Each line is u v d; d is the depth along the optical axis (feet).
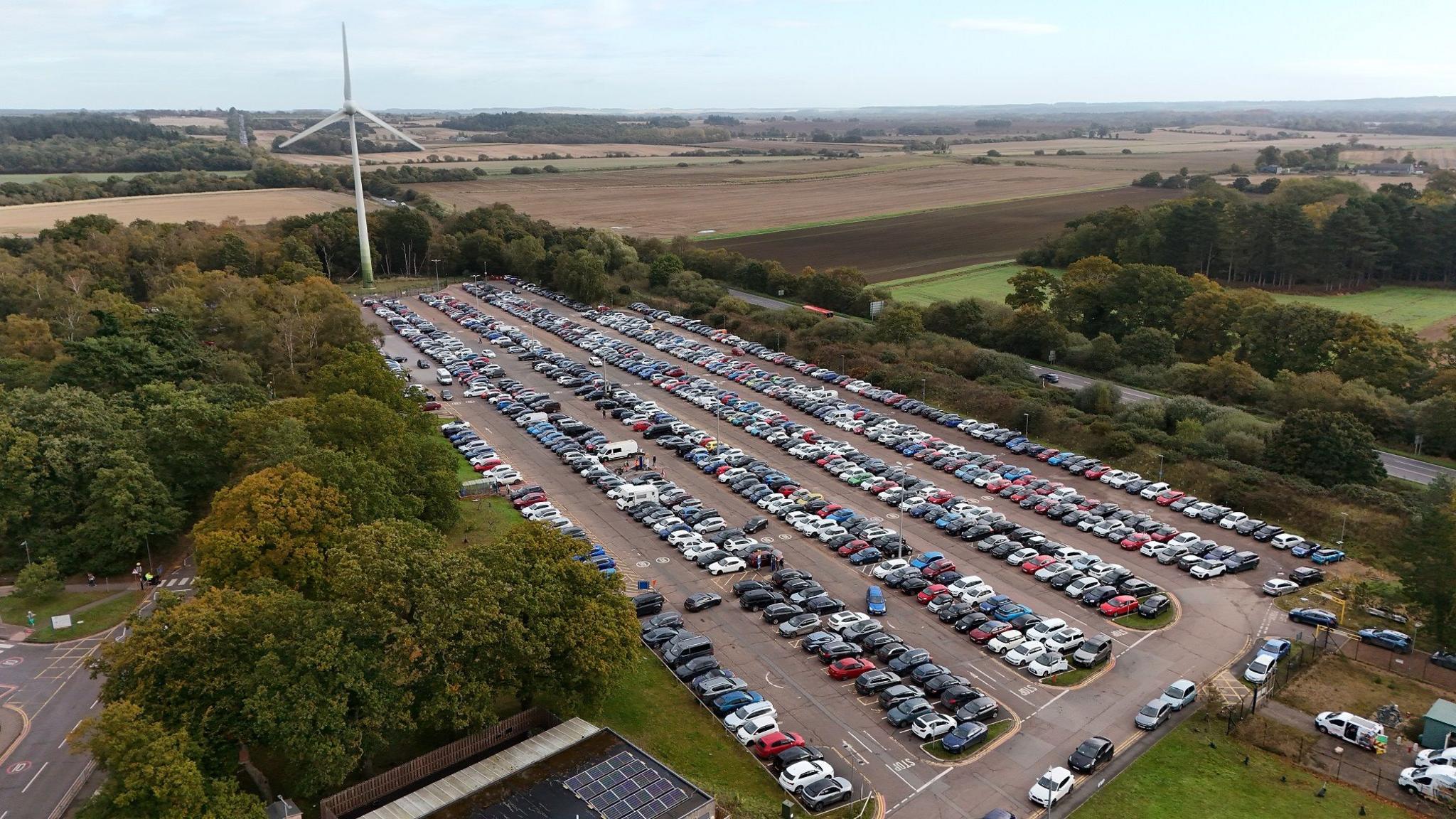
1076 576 367.45
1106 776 252.01
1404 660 315.37
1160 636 330.54
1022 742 267.39
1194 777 252.42
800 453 508.53
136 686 217.15
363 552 242.99
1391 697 293.23
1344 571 385.09
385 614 230.89
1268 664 302.66
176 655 220.84
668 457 509.76
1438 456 541.75
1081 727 275.80
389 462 366.84
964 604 344.69
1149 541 401.29
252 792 227.81
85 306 617.62
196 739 210.59
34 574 329.93
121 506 351.87
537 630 247.50
